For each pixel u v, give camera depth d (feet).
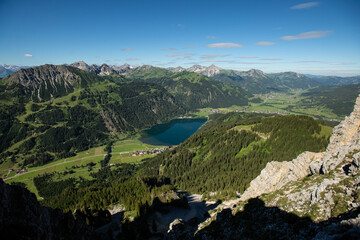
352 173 158.30
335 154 202.28
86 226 243.40
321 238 116.06
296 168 232.53
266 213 181.78
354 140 220.23
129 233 290.35
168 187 472.85
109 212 361.71
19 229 137.28
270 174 267.80
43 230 153.99
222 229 201.87
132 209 369.09
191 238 224.12
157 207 388.57
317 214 144.36
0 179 152.35
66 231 203.51
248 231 174.60
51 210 208.13
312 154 241.96
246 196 273.33
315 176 202.80
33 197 177.17
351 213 126.11
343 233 108.37
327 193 151.33
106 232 283.59
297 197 175.22
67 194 536.01
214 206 401.29
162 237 287.48
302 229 142.20
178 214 367.45
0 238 128.36
